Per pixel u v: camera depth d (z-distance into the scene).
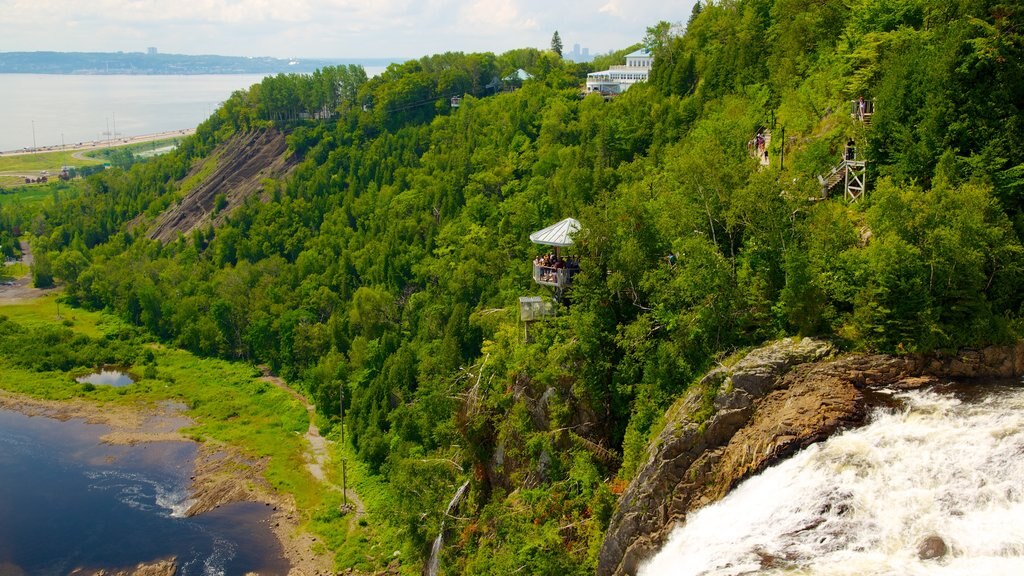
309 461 101.75
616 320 51.78
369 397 103.19
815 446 36.09
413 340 110.94
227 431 112.19
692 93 114.25
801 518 33.41
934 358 37.97
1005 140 43.16
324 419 113.44
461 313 98.75
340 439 107.00
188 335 146.25
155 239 189.12
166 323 154.38
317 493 93.38
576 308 53.34
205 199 198.25
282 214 172.00
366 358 112.88
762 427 37.91
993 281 39.66
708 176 49.53
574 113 149.25
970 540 29.44
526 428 55.53
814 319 40.47
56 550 82.94
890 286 38.69
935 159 45.09
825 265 41.38
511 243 107.62
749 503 35.97
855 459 34.38
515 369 58.59
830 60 74.19
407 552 75.25
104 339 150.75
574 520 46.81
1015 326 38.03
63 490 95.75
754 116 78.44
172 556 81.62
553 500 48.69
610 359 51.03
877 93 52.88
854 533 31.73
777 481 35.69
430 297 118.06
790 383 38.97
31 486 96.69
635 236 52.69
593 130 129.50
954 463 32.50
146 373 134.00
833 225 42.78
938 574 28.56
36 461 103.62
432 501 68.00
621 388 48.66
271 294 145.62
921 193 41.28
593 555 43.50
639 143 107.25
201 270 165.62
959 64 45.94
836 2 82.56
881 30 62.59
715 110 90.38
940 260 37.81
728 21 123.00
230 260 170.12
